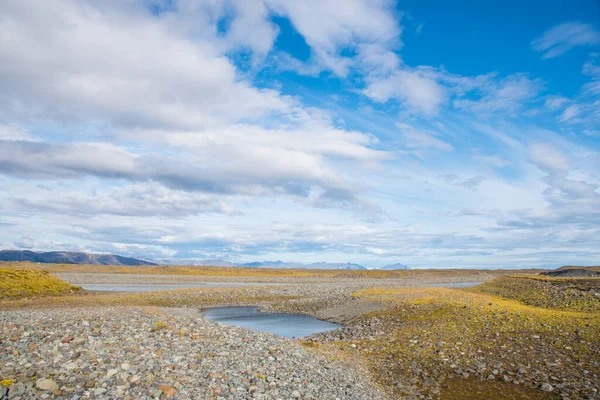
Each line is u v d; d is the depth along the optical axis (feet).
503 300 158.10
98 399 43.06
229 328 87.86
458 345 85.87
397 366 76.54
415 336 98.02
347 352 88.43
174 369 54.85
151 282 386.52
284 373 61.46
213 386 50.96
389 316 136.15
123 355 56.54
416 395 61.72
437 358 78.69
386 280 504.84
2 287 199.62
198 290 249.34
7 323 67.10
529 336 86.63
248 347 72.49
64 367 49.19
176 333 72.64
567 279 195.42
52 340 58.70
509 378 66.28
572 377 64.44
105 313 89.04
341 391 58.49
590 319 94.99
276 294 246.27
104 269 557.74
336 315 165.58
